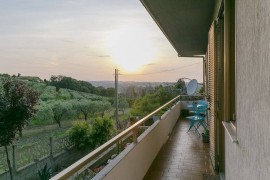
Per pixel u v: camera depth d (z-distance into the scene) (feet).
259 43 3.85
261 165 3.72
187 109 33.81
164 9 17.52
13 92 39.86
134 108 83.20
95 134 47.42
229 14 8.91
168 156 16.17
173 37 27.07
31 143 38.70
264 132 3.56
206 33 25.03
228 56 8.82
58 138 41.29
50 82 152.15
